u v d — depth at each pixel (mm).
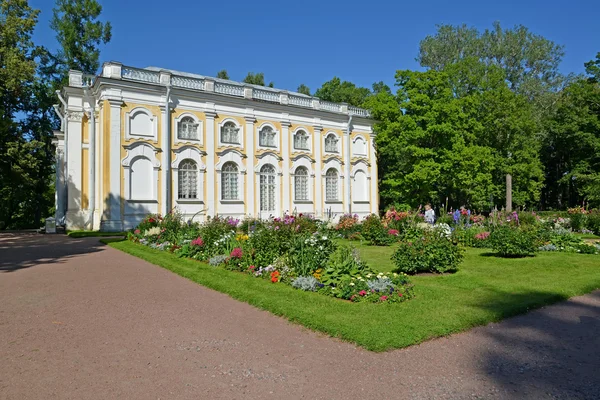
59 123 39719
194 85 27375
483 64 37188
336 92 48188
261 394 4234
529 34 42594
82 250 16203
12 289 9102
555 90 42594
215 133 28016
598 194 32219
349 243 18125
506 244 12875
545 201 47312
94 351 5438
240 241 12531
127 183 24594
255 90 29969
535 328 6305
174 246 14664
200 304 7762
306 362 5031
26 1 27000
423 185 32594
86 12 38656
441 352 5316
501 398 4121
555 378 4574
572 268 11227
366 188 36438
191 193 27156
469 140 33594
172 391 4309
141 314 7117
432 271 10531
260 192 30125
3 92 26609
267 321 6668
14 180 30406
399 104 33625
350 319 6328
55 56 38625
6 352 5418
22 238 22531
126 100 24750
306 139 32750
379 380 4527
